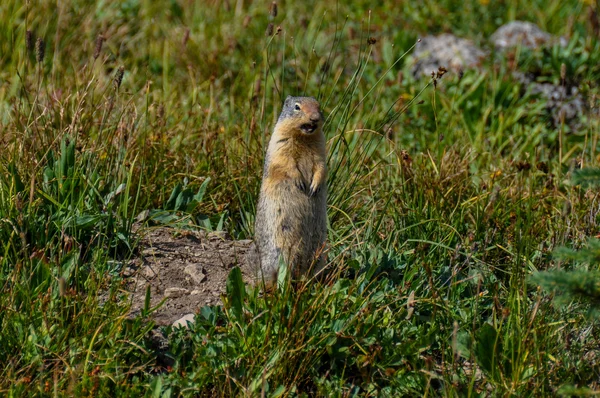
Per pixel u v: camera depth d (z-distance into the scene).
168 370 10.58
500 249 13.89
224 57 22.41
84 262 12.52
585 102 20.55
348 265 12.47
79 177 13.40
